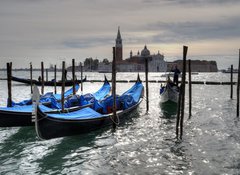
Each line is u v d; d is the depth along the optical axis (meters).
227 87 58.62
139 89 28.83
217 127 19.23
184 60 16.73
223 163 12.45
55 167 12.31
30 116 17.73
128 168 12.04
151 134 17.47
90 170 11.91
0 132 17.73
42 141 15.93
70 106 21.23
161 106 29.38
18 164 12.67
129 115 22.56
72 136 16.56
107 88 31.62
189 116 23.03
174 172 11.55
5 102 33.38
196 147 14.73
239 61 23.16
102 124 18.30
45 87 58.94
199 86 61.50
